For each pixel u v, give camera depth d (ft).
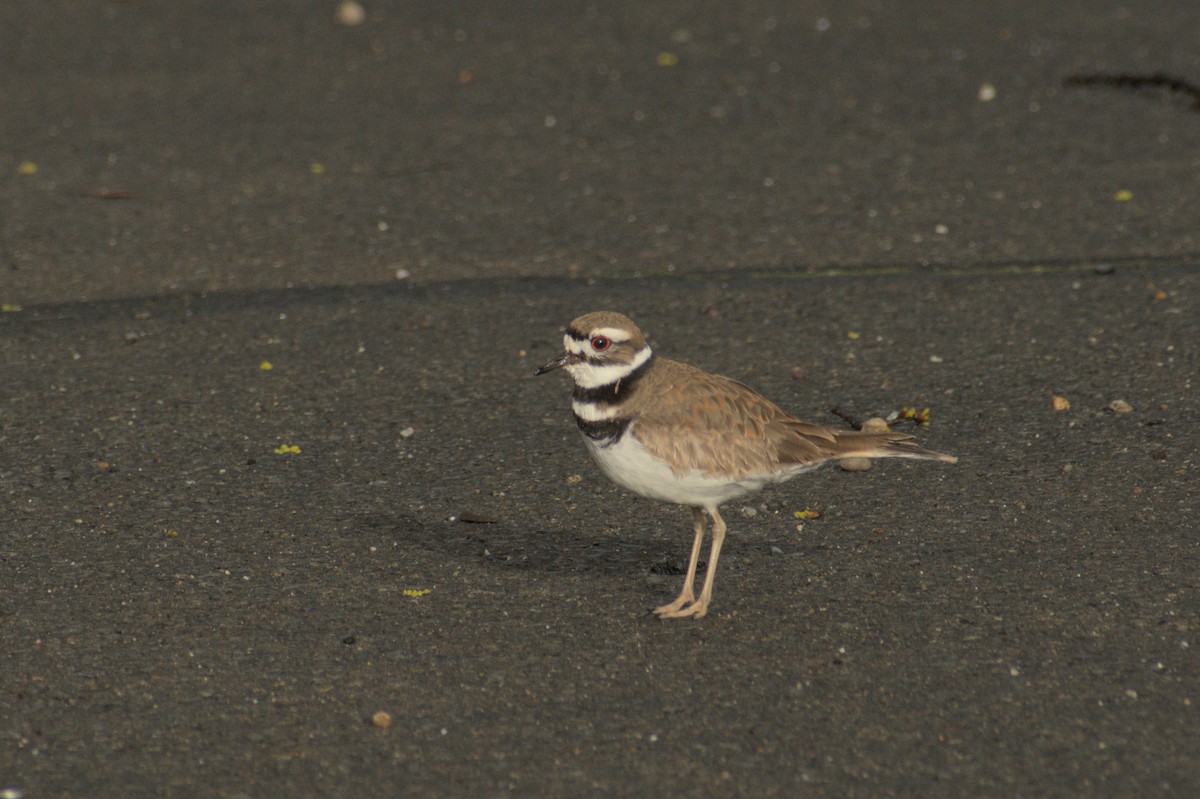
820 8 86.02
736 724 25.93
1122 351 43.27
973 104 68.33
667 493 29.99
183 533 33.76
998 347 44.04
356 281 50.24
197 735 25.72
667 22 83.82
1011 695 26.61
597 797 23.88
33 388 41.98
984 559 31.96
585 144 64.39
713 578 30.91
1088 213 54.85
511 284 49.96
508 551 33.14
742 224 54.95
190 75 74.74
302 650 28.63
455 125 67.00
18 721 26.09
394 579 31.68
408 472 37.24
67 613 29.99
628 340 29.53
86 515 34.60
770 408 30.55
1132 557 31.65
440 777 24.45
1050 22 80.89
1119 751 24.81
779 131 65.46
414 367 43.68
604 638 29.19
